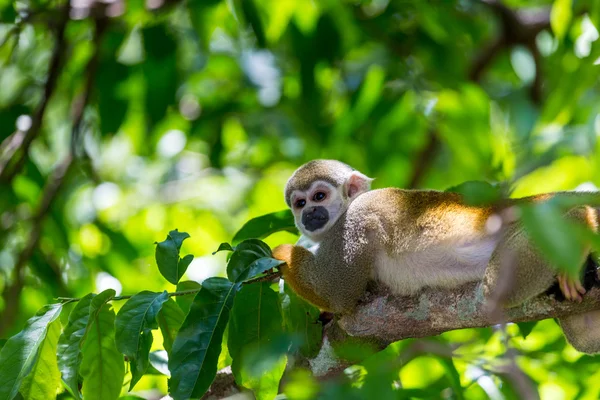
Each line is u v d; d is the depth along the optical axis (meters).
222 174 17.53
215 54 17.62
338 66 15.94
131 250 14.20
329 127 15.60
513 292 7.50
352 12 15.45
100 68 14.82
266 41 14.17
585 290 7.15
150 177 19.27
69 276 14.55
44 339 7.87
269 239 12.96
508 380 9.49
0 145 14.95
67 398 8.96
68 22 15.32
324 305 8.90
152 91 14.59
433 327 8.16
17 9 14.79
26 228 15.29
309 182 10.84
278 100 16.88
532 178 14.27
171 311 8.24
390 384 5.71
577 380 10.19
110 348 7.97
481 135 13.85
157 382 11.59
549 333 10.44
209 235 17.22
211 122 16.56
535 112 14.45
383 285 9.14
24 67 17.11
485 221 8.69
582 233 5.05
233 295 7.36
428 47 16.06
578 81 12.17
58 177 15.16
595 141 12.95
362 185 11.06
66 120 17.06
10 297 13.57
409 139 14.48
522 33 18.00
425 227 8.98
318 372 8.59
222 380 8.90
